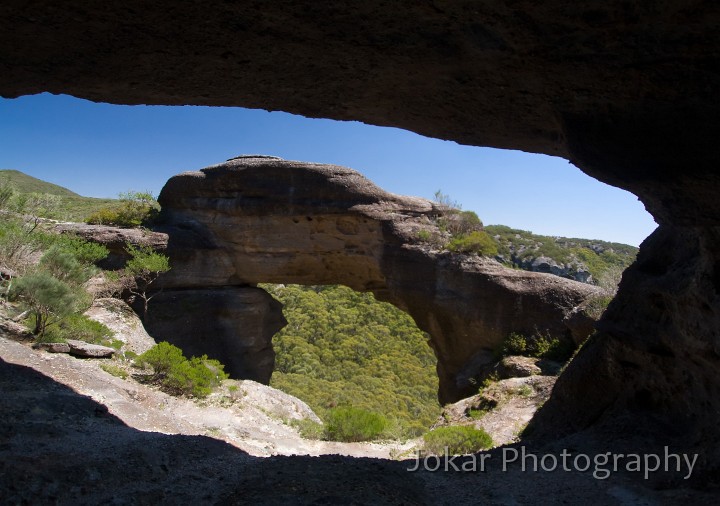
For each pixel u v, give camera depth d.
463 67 3.99
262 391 13.99
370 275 22.42
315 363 36.19
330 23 3.52
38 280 12.03
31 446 5.78
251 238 22.53
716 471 5.19
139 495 4.88
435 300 19.67
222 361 21.44
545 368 15.11
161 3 3.34
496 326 18.11
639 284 7.72
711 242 4.75
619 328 7.82
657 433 6.99
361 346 39.66
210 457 6.77
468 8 3.22
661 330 6.81
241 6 3.38
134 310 19.67
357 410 12.84
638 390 7.78
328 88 4.55
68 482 4.92
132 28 3.60
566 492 5.69
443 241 20.81
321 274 23.14
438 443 9.23
